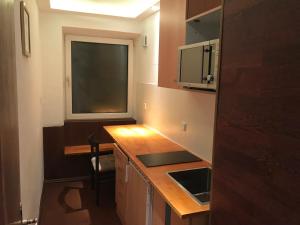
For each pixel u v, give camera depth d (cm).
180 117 272
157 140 291
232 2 116
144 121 376
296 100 86
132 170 236
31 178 215
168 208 170
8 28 94
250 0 105
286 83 89
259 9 101
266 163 99
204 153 233
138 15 342
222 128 126
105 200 327
